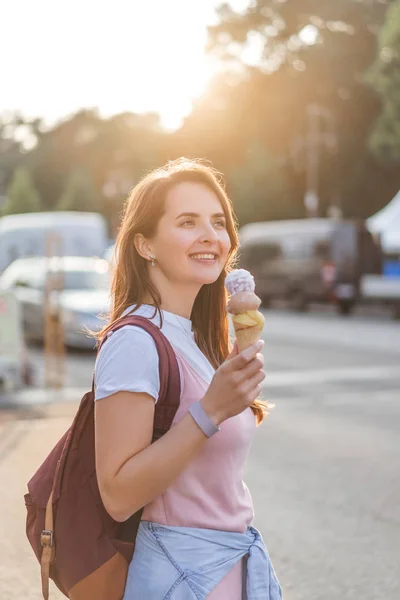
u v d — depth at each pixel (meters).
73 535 2.18
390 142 35.56
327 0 52.44
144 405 2.08
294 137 56.28
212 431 2.02
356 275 28.34
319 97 53.59
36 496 2.26
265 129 56.56
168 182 2.25
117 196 88.25
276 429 9.26
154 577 2.16
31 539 2.30
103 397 2.08
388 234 28.44
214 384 2.02
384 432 9.09
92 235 29.41
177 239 2.22
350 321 25.69
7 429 9.16
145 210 2.24
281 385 12.51
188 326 2.27
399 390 12.05
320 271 28.86
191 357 2.21
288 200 53.50
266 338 19.95
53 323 13.76
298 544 5.48
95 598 2.20
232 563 2.20
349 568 5.07
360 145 52.91
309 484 6.96
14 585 4.75
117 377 2.08
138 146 89.25
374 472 7.35
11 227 29.34
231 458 2.21
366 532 5.73
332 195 55.16
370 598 4.63
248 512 2.30
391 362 15.31
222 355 2.53
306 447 8.35
